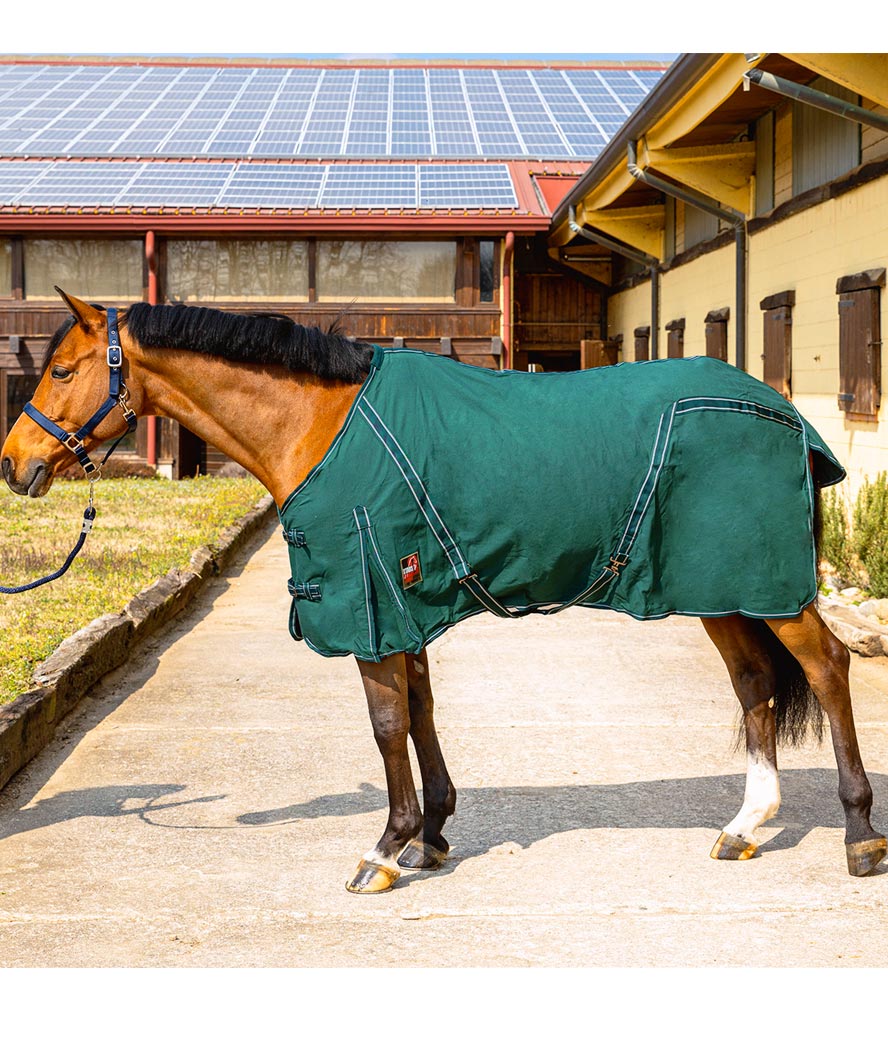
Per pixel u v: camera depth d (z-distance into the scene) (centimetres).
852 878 380
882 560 806
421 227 1784
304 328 381
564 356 2130
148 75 2642
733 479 374
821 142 973
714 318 1302
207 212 1777
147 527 1179
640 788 475
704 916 353
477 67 2764
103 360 384
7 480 388
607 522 370
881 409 860
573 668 695
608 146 1294
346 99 2441
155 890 376
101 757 521
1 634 661
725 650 414
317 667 698
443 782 400
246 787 480
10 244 1866
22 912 359
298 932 345
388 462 364
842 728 383
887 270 841
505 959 326
